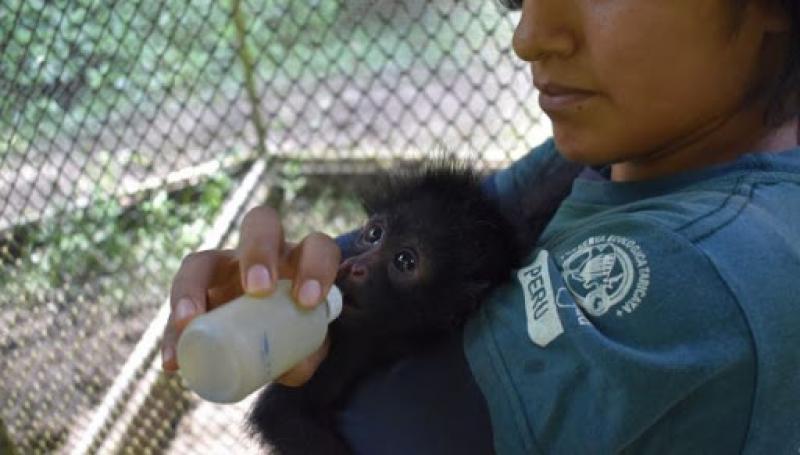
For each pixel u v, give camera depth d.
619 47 0.58
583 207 0.70
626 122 0.61
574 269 0.60
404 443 0.68
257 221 0.62
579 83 0.61
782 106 0.63
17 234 1.55
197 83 1.69
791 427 0.54
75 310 1.62
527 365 0.59
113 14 1.39
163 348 0.61
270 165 2.15
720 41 0.59
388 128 1.94
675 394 0.53
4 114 1.38
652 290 0.55
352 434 0.73
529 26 0.61
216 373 0.55
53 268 1.61
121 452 1.49
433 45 1.78
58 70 1.37
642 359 0.53
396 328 0.78
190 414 1.61
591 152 0.63
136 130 1.67
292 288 0.59
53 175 1.57
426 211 0.83
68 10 1.35
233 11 1.63
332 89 1.87
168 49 1.52
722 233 0.56
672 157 0.67
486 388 0.61
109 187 1.72
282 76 2.00
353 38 1.77
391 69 1.92
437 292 0.78
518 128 1.71
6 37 1.33
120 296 1.70
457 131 1.66
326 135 2.03
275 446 0.81
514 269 0.77
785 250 0.56
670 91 0.60
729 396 0.53
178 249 1.87
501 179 0.90
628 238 0.58
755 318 0.53
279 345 0.57
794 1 0.59
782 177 0.61
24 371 1.50
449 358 0.69
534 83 0.64
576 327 0.56
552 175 0.85
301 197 2.14
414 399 0.69
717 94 0.61
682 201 0.60
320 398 0.79
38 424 1.49
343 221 2.09
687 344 0.53
